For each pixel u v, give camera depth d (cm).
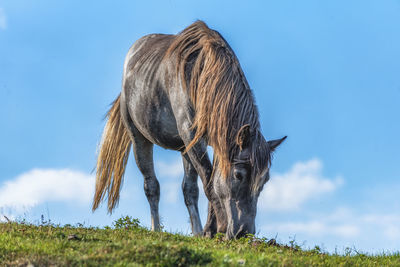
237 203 1085
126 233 1251
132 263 863
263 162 1056
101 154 1641
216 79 1151
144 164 1552
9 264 900
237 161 1079
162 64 1341
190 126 1243
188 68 1241
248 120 1110
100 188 1638
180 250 920
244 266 880
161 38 1497
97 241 1107
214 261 895
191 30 1310
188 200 1405
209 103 1146
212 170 1227
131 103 1475
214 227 1238
